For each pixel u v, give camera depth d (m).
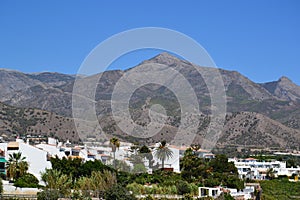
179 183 57.31
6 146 67.19
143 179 53.25
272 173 120.94
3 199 45.72
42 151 65.38
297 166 148.00
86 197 48.09
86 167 55.03
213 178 74.12
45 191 48.47
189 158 62.69
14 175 61.91
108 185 48.22
